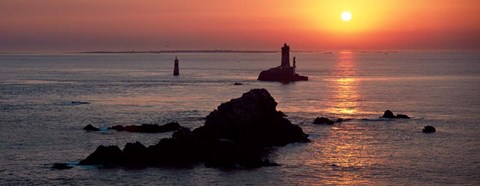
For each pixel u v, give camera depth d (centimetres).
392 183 7575
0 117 13100
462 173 8044
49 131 11112
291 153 9131
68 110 14588
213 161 8262
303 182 7575
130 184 7462
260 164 8344
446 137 10538
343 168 8269
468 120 12681
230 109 9906
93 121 12625
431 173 8038
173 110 14712
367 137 10488
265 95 10219
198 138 8962
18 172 7988
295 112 14200
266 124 9975
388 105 15950
